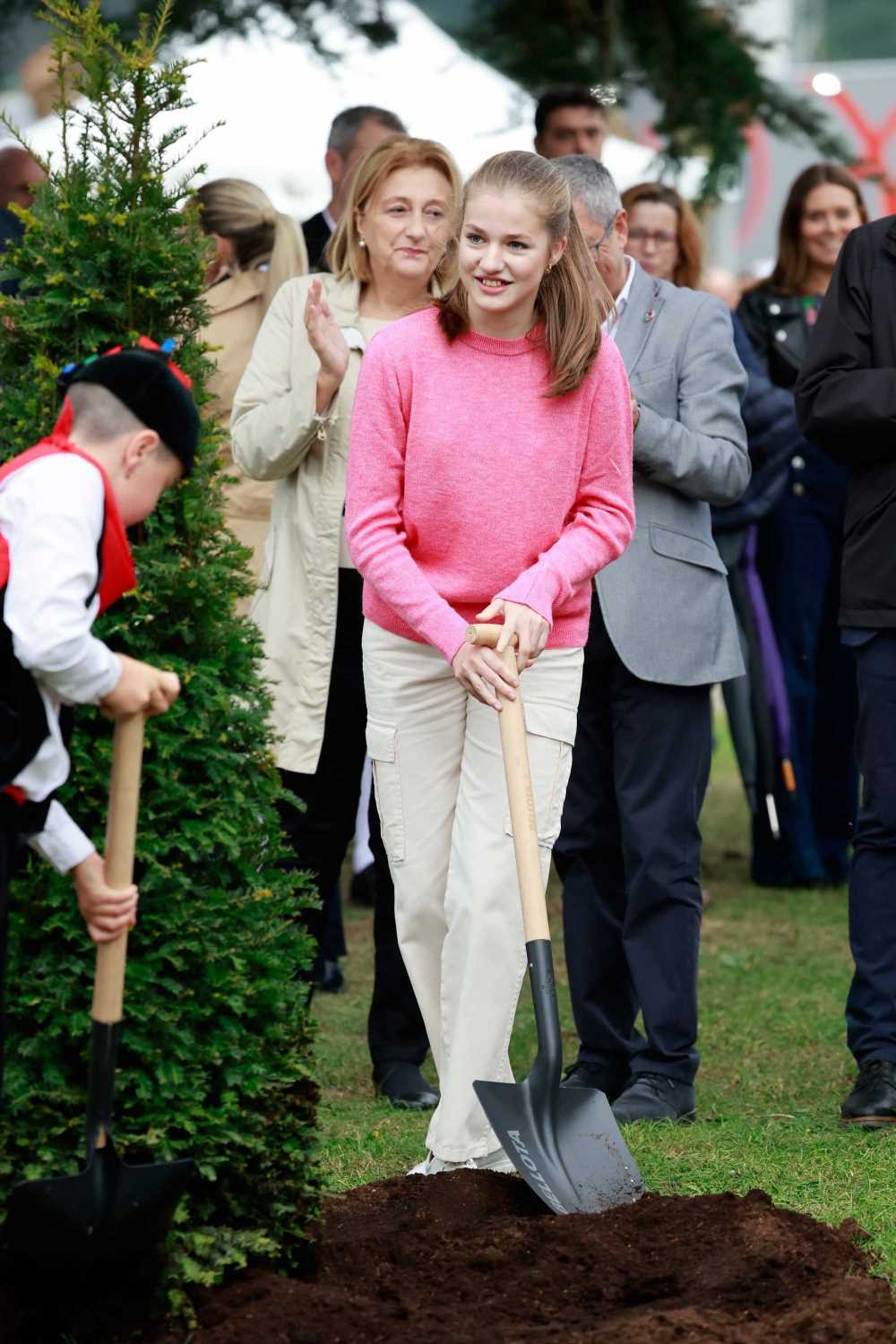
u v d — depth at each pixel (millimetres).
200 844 8664
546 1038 9891
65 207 8711
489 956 10375
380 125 17547
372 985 17391
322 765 13352
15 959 8484
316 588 12922
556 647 10578
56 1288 8250
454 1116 10438
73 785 8555
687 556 12820
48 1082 8469
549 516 10445
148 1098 8523
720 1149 11578
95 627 8672
